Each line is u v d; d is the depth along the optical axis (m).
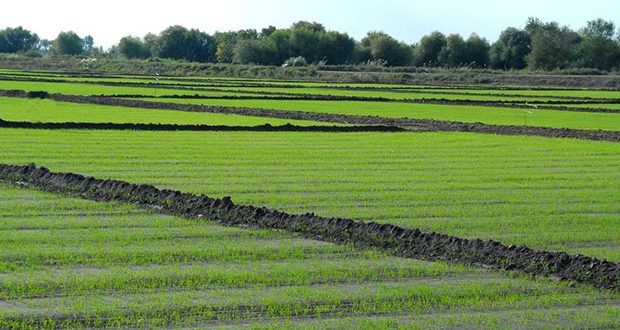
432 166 68.25
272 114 115.50
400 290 32.62
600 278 34.34
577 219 46.88
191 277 33.75
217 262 36.28
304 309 30.09
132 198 50.25
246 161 68.50
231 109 119.69
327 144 82.06
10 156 67.56
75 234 40.94
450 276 34.81
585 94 182.00
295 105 132.75
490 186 58.34
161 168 63.56
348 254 38.12
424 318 29.45
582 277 34.66
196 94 152.88
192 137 85.25
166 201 48.84
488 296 32.12
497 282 33.97
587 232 43.41
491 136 92.94
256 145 79.81
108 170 61.91
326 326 28.31
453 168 67.38
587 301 31.81
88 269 34.75
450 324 28.92
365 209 48.84
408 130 98.69
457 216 47.28
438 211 48.56
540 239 41.62
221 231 42.25
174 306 30.06
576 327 28.84
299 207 49.28
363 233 41.62
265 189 55.19
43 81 183.50
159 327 27.98
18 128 88.00
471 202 51.84
